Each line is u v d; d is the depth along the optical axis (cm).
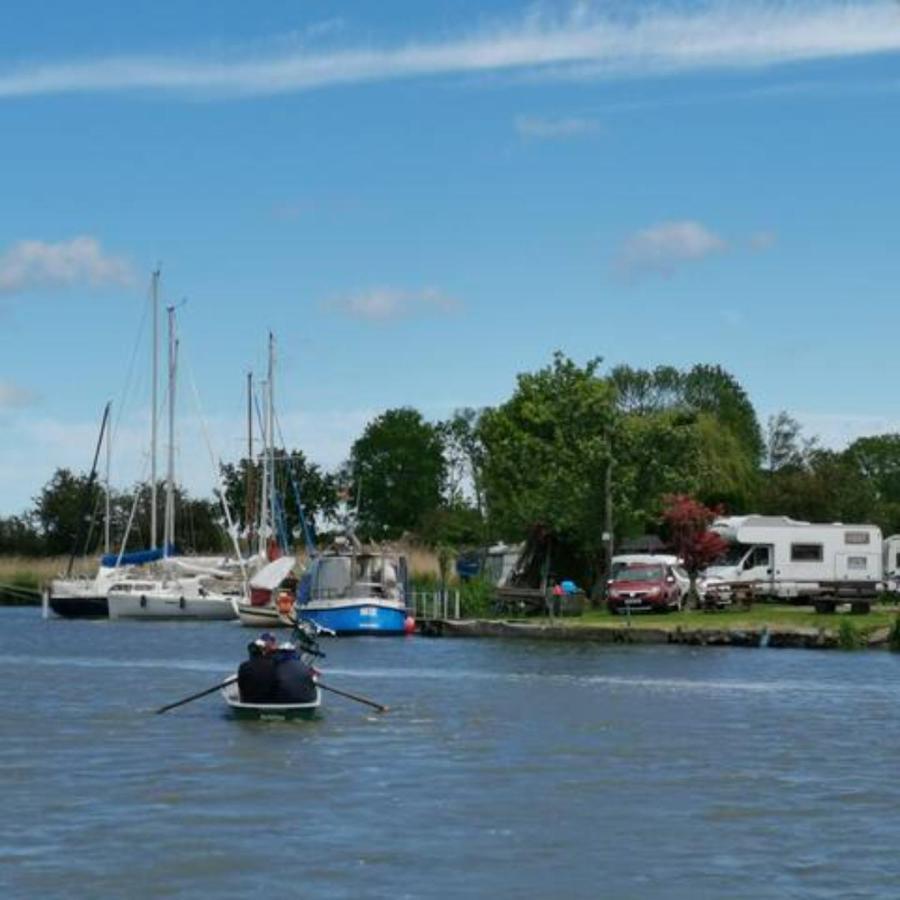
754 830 2878
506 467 10112
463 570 11781
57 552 15962
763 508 14012
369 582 9300
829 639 7419
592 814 3025
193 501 15475
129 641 8656
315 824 2906
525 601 9362
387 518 19350
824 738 4178
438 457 19750
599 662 6706
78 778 3438
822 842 2775
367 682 5791
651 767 3631
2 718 4600
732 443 13438
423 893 2408
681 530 9438
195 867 2556
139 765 3631
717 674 6109
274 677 4559
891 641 7388
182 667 6744
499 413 11362
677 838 2803
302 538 15888
